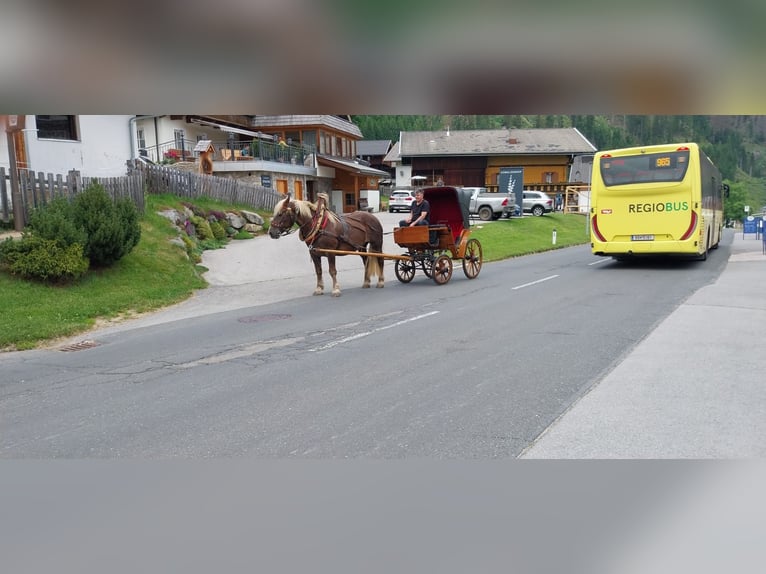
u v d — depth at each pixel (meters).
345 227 13.73
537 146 61.16
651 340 8.01
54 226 12.35
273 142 37.91
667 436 4.63
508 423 5.02
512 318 9.92
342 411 5.49
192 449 4.64
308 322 10.27
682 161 16.59
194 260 17.52
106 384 6.87
